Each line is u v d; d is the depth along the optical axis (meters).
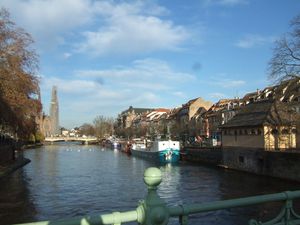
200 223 19.17
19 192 32.59
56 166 60.84
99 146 175.25
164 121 151.38
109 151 123.94
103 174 48.31
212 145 75.56
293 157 39.19
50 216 23.62
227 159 56.59
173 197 30.62
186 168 57.38
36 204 27.27
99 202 28.34
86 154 103.00
